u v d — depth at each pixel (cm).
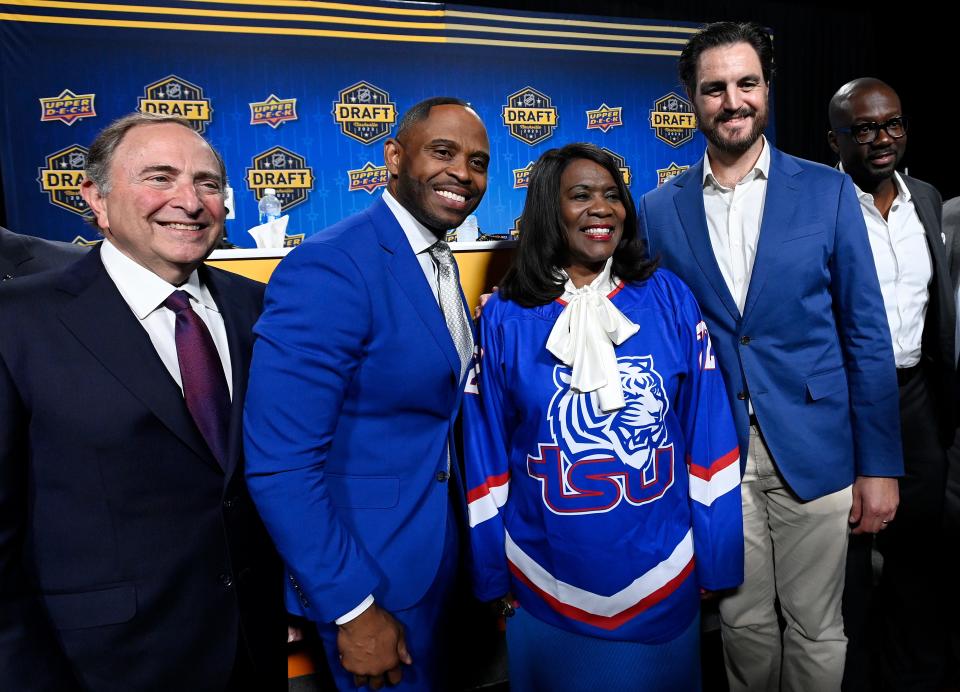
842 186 146
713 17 691
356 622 108
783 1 708
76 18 505
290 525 104
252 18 546
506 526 135
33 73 500
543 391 124
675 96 683
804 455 147
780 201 145
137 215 100
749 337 147
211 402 107
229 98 553
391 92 596
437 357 116
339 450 117
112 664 99
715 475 133
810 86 732
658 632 126
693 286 153
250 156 565
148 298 105
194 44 539
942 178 656
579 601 125
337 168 589
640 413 123
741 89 142
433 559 122
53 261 163
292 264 108
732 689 167
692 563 132
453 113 115
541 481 125
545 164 130
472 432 134
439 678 129
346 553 108
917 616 182
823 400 147
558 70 642
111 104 520
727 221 152
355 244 112
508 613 136
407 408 118
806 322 144
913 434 182
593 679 128
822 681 155
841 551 153
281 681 123
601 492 122
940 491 181
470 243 171
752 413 152
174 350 108
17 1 490
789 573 158
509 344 129
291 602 121
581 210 125
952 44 638
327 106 580
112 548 99
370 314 110
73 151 513
